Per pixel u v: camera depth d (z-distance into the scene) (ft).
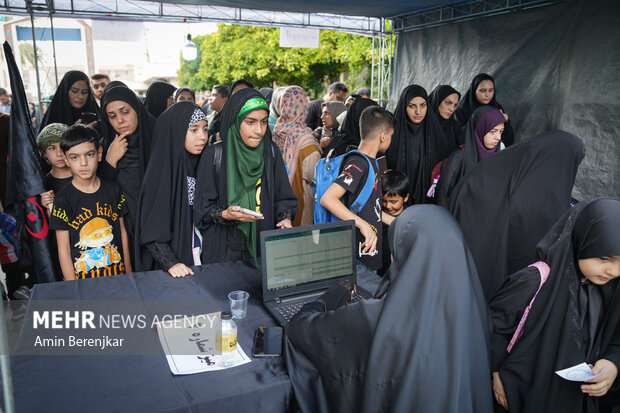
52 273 7.88
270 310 5.24
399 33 21.65
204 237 6.99
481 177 7.20
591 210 4.20
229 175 6.61
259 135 6.47
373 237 6.86
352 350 3.55
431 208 3.50
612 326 4.32
